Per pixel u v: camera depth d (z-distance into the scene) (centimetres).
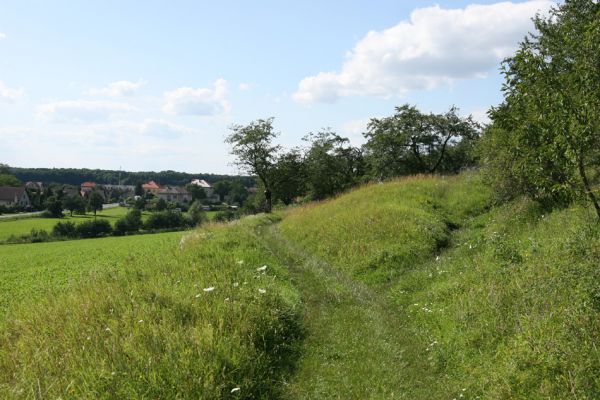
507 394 568
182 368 603
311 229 2030
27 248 4400
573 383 523
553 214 1215
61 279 1895
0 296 1583
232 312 806
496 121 635
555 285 738
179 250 1584
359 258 1488
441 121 4428
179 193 16275
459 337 768
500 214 1550
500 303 796
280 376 700
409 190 2353
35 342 755
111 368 614
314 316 985
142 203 12156
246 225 2689
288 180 5556
